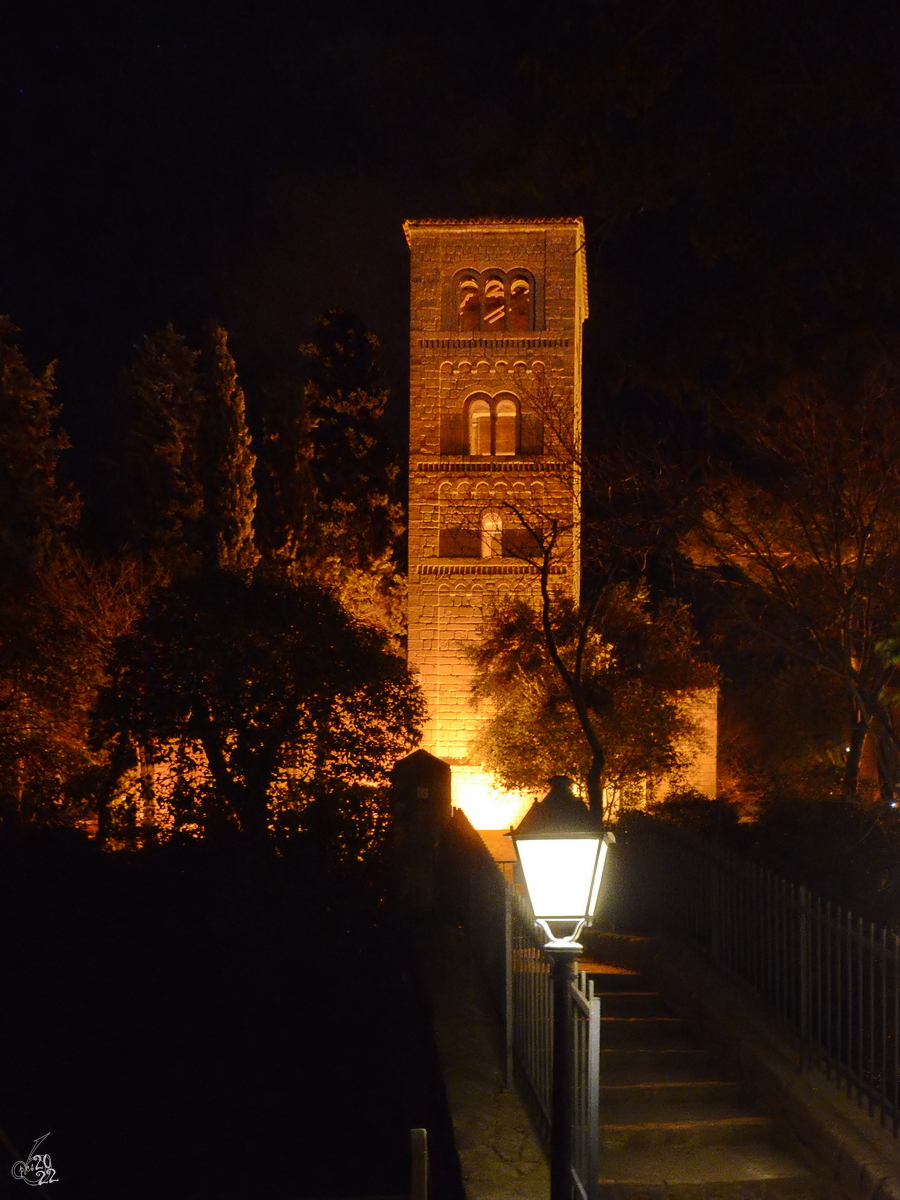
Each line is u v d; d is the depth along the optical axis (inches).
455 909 700.7
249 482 1525.6
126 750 799.7
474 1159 378.0
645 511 847.1
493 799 1354.6
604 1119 421.7
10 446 1492.4
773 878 467.5
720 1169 388.8
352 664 768.3
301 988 609.3
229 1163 489.4
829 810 654.5
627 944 588.1
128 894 676.7
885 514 741.9
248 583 799.7
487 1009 510.6
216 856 698.8
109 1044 571.2
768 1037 446.6
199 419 1517.0
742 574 805.9
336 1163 482.6
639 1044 487.8
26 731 896.9
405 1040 549.3
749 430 733.3
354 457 1681.8
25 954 625.6
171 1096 534.9
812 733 1207.6
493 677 1087.0
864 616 736.3
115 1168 487.2
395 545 1728.6
